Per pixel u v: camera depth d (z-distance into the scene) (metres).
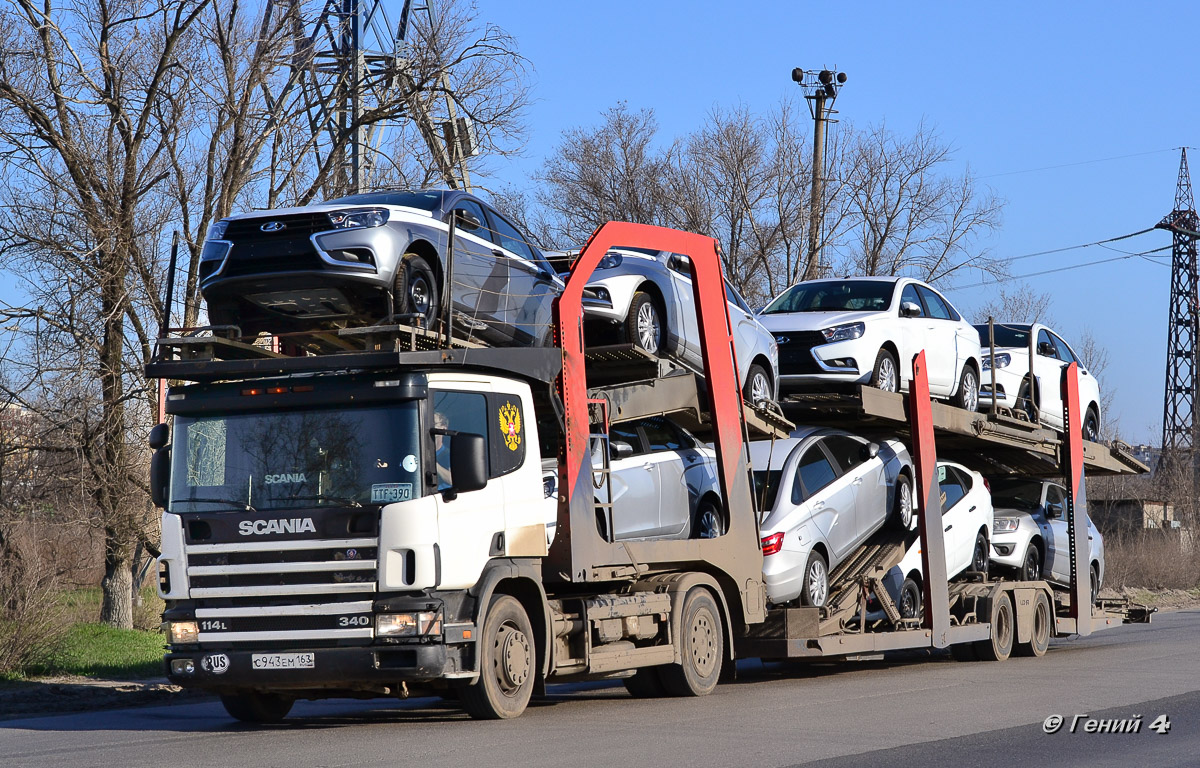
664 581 14.16
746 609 15.12
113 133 26.58
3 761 10.01
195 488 11.61
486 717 11.87
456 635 11.16
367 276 12.41
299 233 12.59
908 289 20.42
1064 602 23.92
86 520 25.03
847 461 18.22
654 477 14.36
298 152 30.20
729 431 15.03
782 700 14.11
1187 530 60.03
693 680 14.27
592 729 11.43
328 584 11.05
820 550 17.03
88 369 25.56
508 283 14.52
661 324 15.79
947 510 20.17
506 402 12.07
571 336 12.62
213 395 11.66
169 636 11.57
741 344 16.50
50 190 26.09
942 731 11.54
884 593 17.94
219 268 12.69
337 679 11.01
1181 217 72.88
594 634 12.80
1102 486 64.31
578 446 12.45
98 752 10.52
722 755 9.87
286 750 10.37
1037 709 13.31
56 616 19.72
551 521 12.80
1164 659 20.27
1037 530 23.00
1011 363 23.25
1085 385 25.50
